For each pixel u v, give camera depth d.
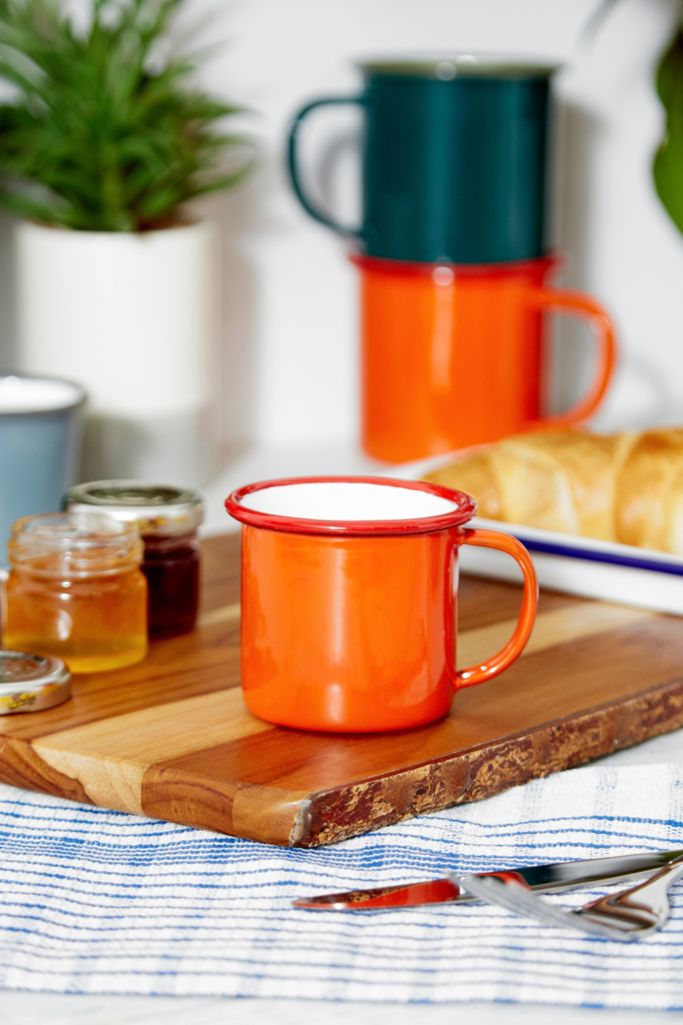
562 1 1.44
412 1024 0.86
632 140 1.47
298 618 0.97
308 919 0.90
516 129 1.31
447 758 0.96
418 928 0.89
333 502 1.01
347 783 0.94
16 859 0.93
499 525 1.12
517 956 0.88
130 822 0.96
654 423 1.48
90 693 1.02
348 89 1.41
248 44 1.38
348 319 1.44
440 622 0.98
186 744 0.97
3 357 1.35
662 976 0.87
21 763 0.97
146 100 1.26
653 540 1.13
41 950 0.88
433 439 1.34
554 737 0.99
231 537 1.21
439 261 1.32
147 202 1.28
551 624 1.09
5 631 1.06
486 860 0.94
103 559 1.03
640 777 0.98
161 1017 0.86
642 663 1.05
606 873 0.91
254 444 1.43
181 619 1.08
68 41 1.27
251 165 1.33
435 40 1.42
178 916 0.90
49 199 1.33
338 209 1.42
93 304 1.27
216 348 1.38
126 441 1.29
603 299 1.49
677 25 1.46
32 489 1.15
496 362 1.33
